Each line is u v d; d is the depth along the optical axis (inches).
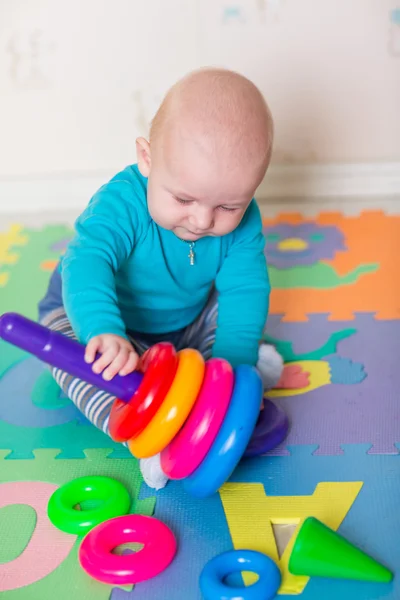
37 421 47.4
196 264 45.8
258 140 37.2
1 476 42.4
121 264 43.9
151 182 39.9
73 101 81.0
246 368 38.0
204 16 77.1
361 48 77.6
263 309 46.4
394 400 47.5
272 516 38.1
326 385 49.4
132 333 48.7
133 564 34.2
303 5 76.1
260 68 78.9
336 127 81.0
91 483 40.1
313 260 68.4
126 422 35.1
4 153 83.4
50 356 35.3
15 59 79.4
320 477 40.8
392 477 40.6
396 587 33.4
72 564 35.7
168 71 79.5
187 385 35.1
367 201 81.4
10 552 36.7
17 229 78.3
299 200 82.7
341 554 33.7
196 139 36.5
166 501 39.5
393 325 56.8
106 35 78.2
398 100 79.7
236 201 38.0
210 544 36.4
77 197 84.3
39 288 64.5
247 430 35.8
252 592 32.3
